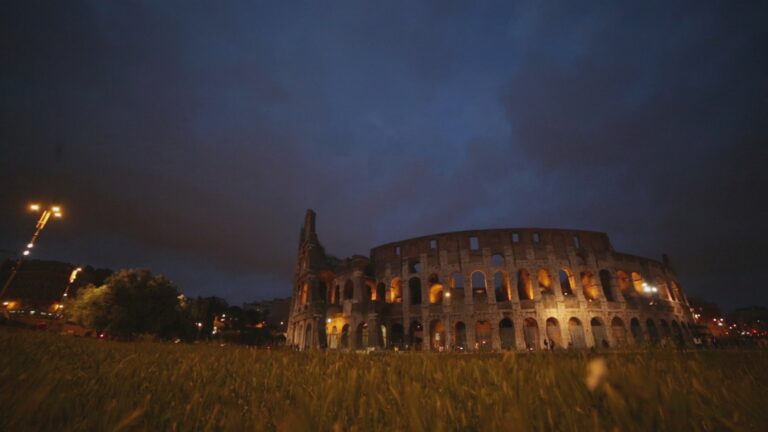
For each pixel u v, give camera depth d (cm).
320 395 236
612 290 5681
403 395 218
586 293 5881
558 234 5884
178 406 224
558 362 263
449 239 6062
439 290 6275
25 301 8975
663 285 6394
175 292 4441
